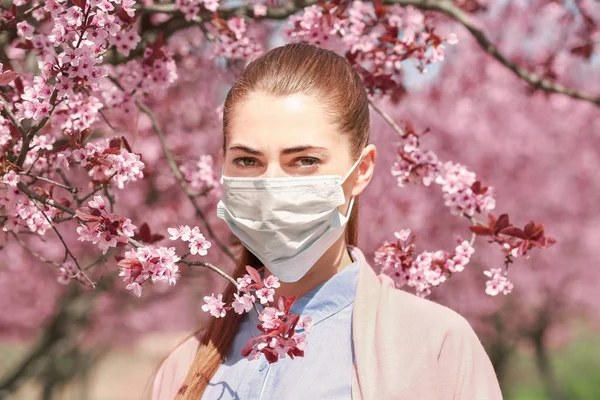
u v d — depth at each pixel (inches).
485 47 150.5
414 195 370.9
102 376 875.4
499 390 70.0
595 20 205.2
